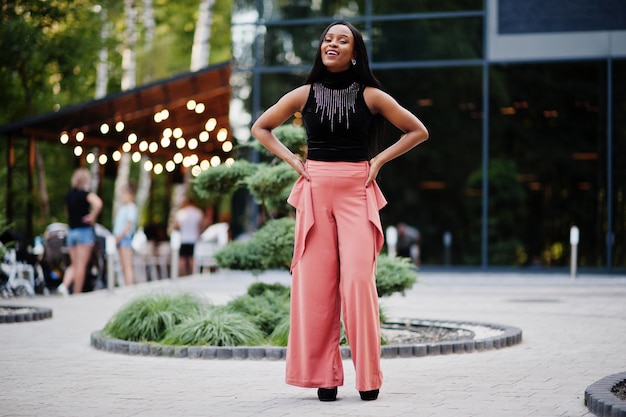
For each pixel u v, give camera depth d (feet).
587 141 69.82
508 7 70.18
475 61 70.69
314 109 22.59
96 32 73.41
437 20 71.10
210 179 35.01
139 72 108.27
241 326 31.35
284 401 22.34
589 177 69.82
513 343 32.65
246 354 29.58
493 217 71.31
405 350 29.96
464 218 72.74
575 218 69.92
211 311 32.55
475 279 64.90
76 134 66.80
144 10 107.34
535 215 70.69
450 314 42.60
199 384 24.89
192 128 74.08
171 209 107.45
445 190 73.05
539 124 70.38
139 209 106.11
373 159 22.56
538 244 70.69
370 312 22.21
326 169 22.52
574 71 69.87
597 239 69.46
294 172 33.83
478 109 71.72
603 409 20.03
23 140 81.76
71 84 70.44
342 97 22.52
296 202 22.80
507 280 63.98
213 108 72.33
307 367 22.30
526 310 44.47
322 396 22.39
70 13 70.18
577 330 36.86
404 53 71.46
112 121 66.28
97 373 26.78
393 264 33.99
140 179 113.70
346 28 22.52
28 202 64.08
